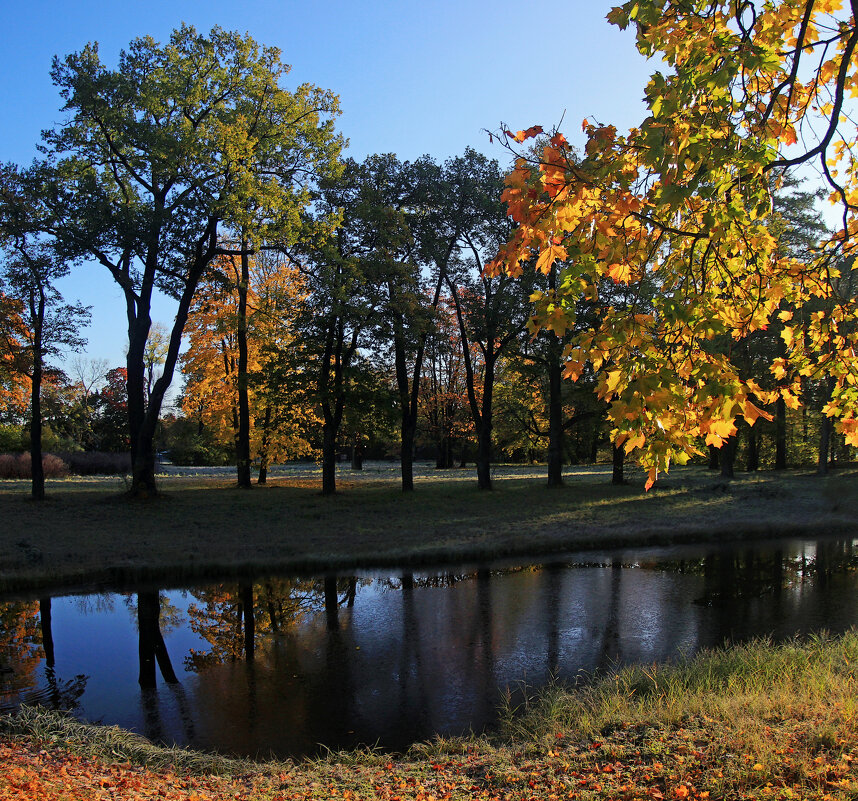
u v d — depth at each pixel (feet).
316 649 34.53
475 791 16.92
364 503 84.99
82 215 68.44
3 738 21.52
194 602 44.27
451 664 31.65
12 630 38.29
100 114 71.61
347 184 89.97
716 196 11.78
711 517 73.31
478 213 95.50
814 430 146.41
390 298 90.38
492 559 56.59
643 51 13.48
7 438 159.12
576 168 11.64
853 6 11.73
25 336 77.71
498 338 104.01
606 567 53.36
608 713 21.62
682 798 14.90
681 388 10.68
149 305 80.38
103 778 18.10
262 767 20.34
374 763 20.62
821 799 13.84
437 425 182.70
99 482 121.90
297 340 91.66
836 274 14.64
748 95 13.44
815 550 59.57
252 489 103.09
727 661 27.09
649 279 14.08
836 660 26.07
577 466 186.09
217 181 74.23
